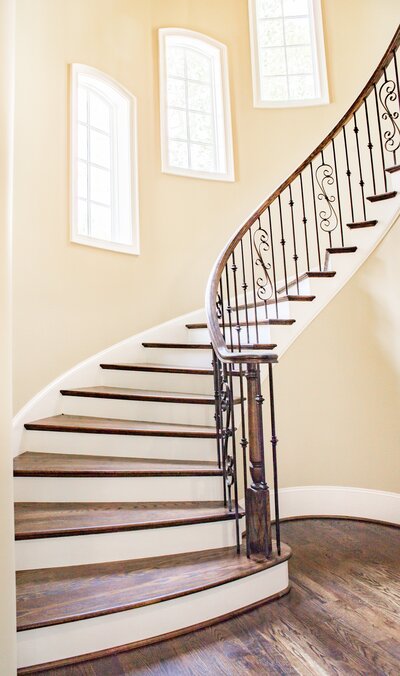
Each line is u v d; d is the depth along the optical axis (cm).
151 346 358
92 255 340
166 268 395
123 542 198
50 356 297
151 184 398
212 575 184
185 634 172
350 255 301
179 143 439
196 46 449
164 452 251
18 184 285
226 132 439
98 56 367
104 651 162
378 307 291
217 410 236
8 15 157
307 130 445
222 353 202
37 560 188
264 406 293
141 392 304
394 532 272
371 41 448
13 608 143
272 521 290
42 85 312
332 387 299
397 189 286
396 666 152
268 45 473
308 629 174
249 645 165
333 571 222
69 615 157
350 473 295
